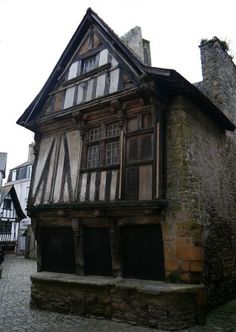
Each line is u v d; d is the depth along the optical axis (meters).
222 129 8.46
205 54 9.35
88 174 7.17
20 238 27.42
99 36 7.88
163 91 6.50
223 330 5.21
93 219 7.06
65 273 7.62
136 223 6.41
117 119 6.99
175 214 5.99
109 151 7.11
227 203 7.98
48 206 7.52
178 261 5.82
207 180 7.02
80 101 7.76
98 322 5.92
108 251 6.95
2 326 5.66
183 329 5.26
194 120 6.92
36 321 6.02
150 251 6.32
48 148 8.35
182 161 6.13
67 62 8.54
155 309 5.43
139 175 6.35
